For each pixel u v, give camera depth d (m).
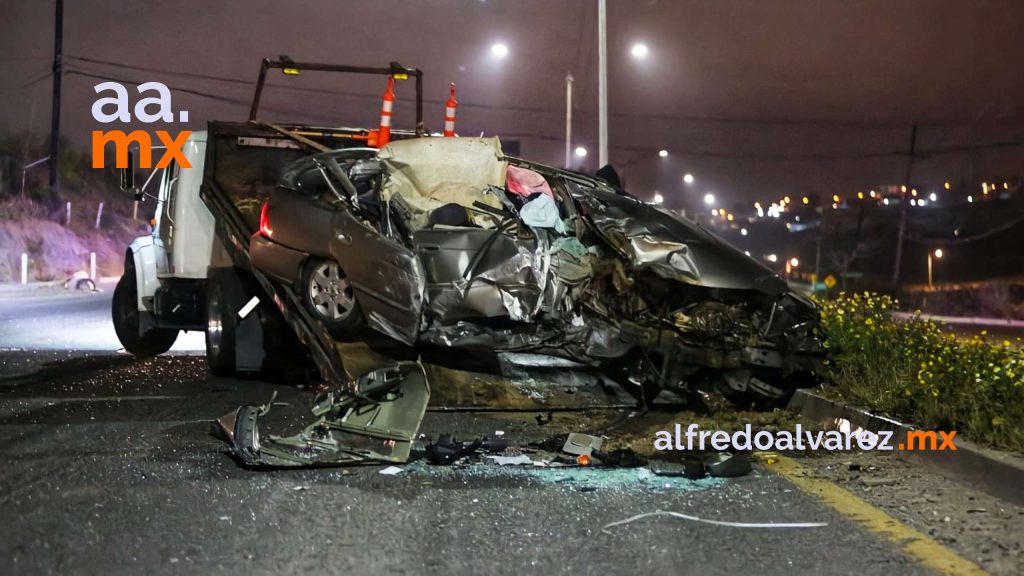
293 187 9.18
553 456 7.33
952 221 71.75
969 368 8.41
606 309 8.77
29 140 47.41
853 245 70.50
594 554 5.13
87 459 6.89
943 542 5.43
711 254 8.66
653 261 8.51
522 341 8.55
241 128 11.59
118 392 9.88
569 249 8.73
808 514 5.94
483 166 8.96
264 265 9.10
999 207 69.25
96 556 4.92
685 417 8.88
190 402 9.33
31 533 5.23
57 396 9.56
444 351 8.98
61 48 40.56
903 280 70.06
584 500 6.15
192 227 11.61
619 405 8.97
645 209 9.20
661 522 5.72
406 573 4.80
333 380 8.09
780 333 8.97
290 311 9.05
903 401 8.08
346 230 8.27
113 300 13.23
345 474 6.65
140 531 5.33
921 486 6.64
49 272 36.69
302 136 12.01
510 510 5.90
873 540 5.45
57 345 14.70
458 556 5.06
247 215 10.79
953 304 51.88
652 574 4.86
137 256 12.62
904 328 10.81
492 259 8.30
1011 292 51.84
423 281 7.92
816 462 7.36
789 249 80.44
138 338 13.09
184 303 11.95
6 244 35.56
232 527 5.44
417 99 13.04
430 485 6.43
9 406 8.94
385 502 6.01
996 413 7.12
